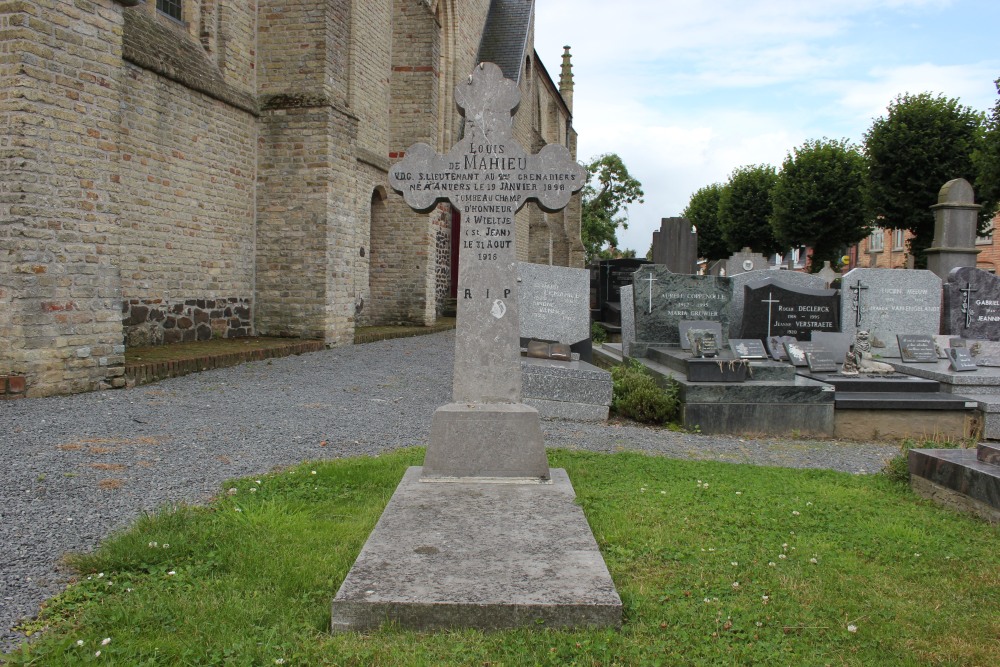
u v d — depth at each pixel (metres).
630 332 13.08
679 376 9.68
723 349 10.80
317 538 4.46
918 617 3.67
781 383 9.27
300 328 15.16
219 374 11.07
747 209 41.38
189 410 8.27
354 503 5.23
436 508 4.78
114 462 5.98
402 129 21.69
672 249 18.56
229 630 3.31
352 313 16.36
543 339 11.97
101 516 4.75
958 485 5.59
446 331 22.11
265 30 15.01
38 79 8.30
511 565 3.87
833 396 9.23
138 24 12.17
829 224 32.53
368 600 3.42
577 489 5.64
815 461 7.83
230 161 14.39
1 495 5.02
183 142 13.02
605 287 22.44
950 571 4.32
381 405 9.30
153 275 12.50
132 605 3.50
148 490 5.33
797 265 50.22
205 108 13.56
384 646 3.23
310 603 3.63
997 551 4.65
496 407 5.48
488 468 5.41
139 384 9.84
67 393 8.80
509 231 5.60
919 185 23.88
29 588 3.68
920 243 24.95
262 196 15.15
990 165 19.47
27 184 8.24
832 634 3.49
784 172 33.72
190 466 6.03
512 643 3.28
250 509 4.92
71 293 8.81
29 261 8.31
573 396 9.44
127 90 11.69
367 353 14.85
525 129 35.84
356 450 6.98
